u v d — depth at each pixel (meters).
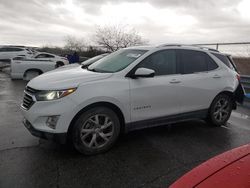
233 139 5.22
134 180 3.57
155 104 4.80
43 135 4.02
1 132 5.24
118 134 4.50
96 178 3.59
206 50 5.83
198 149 4.65
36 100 4.07
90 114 4.16
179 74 5.17
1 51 26.73
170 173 3.77
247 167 2.03
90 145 4.22
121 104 4.39
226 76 5.89
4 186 3.32
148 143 4.86
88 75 4.42
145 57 4.82
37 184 3.40
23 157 4.12
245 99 8.45
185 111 5.27
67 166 3.88
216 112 5.88
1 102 8.23
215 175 1.99
